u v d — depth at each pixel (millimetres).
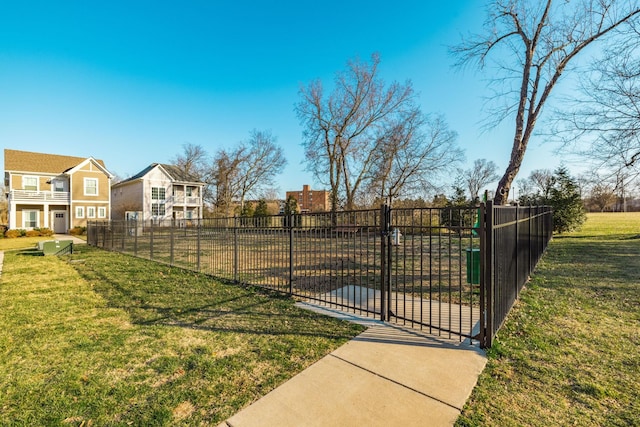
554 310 4461
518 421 2150
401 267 8773
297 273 7941
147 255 11539
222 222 8789
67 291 6070
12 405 2428
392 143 21547
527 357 3090
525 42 11039
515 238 4719
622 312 4355
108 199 27484
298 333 3834
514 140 11102
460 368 2900
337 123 23641
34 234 22828
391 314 4191
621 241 13062
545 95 10883
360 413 2266
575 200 15977
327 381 2709
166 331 3945
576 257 9164
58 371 2955
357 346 3424
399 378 2738
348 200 24047
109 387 2664
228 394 2545
